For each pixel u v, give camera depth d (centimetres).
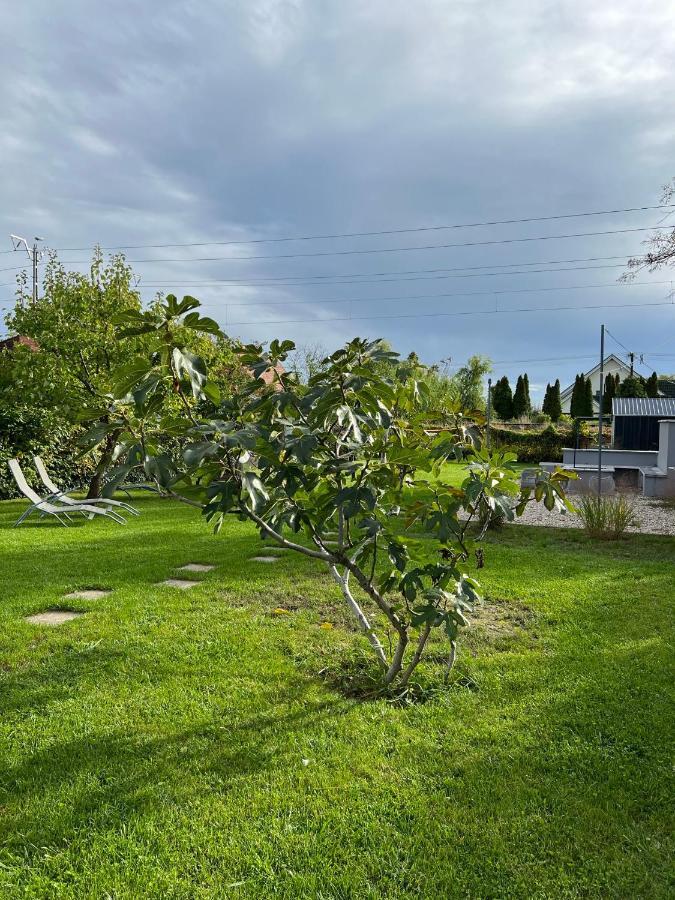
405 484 323
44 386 1127
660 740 258
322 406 262
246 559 617
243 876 183
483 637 388
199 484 271
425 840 197
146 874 182
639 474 1445
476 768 239
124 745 256
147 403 237
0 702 295
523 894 175
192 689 311
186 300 229
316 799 219
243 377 1013
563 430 2600
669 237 1152
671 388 3447
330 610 446
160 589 499
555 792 222
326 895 175
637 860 187
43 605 449
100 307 1195
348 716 282
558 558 625
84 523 898
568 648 366
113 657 352
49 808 214
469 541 291
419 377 355
